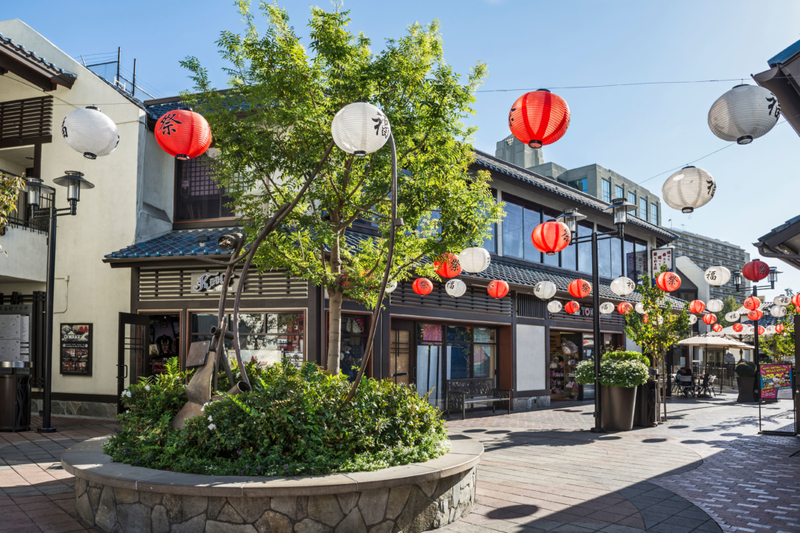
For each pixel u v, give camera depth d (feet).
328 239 20.18
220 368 21.25
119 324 36.19
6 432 32.09
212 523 13.44
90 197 40.88
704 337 66.69
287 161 21.13
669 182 16.76
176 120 16.31
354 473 14.69
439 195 21.98
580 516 16.81
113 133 17.26
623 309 44.11
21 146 42.88
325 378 18.49
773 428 36.73
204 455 15.58
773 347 77.77
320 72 21.80
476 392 45.37
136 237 39.22
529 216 55.16
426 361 42.34
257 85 20.79
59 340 40.70
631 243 70.08
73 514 16.26
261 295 35.58
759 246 31.71
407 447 17.01
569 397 59.00
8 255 38.55
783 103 18.17
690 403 56.80
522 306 50.83
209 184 41.57
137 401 19.01
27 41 44.50
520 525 15.92
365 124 14.32
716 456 26.94
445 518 15.89
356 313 35.99
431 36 21.88
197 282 36.83
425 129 21.91
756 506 18.17
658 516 16.92
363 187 23.90
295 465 14.65
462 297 44.24
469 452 18.19
